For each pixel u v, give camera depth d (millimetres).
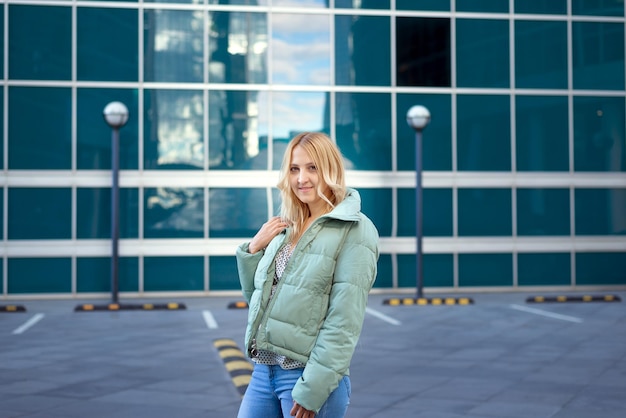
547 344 12727
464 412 8133
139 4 20938
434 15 21859
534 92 22141
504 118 22031
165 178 20906
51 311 17859
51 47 20703
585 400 8680
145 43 20953
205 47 21125
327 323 3621
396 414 8055
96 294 20688
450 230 21766
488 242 21859
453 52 21906
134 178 20828
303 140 3844
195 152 21062
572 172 22203
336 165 3840
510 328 14664
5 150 20531
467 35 21953
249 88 21266
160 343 12977
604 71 22375
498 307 18188
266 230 3945
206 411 8203
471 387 9398
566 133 22219
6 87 20547
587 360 11234
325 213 3873
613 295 19969
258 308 3768
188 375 10180
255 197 21219
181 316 16844
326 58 21547
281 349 3664
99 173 20734
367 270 3654
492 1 22031
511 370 10477
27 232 20516
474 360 11266
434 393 9070
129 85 20906
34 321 16016
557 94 22219
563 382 9680
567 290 22109
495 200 21953
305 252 3688
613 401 8625
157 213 20891
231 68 21219
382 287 21500
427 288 21672
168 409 8289
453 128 21844
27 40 20641
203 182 21031
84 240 20641
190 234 20969
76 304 19219
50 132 20656
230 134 21188
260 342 3693
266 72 21328
